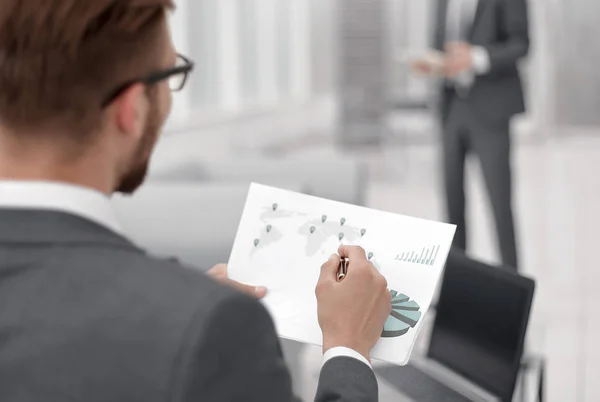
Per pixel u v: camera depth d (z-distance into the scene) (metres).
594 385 2.81
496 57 3.61
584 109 9.72
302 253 1.02
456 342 1.60
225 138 5.98
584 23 9.59
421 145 9.57
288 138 8.92
